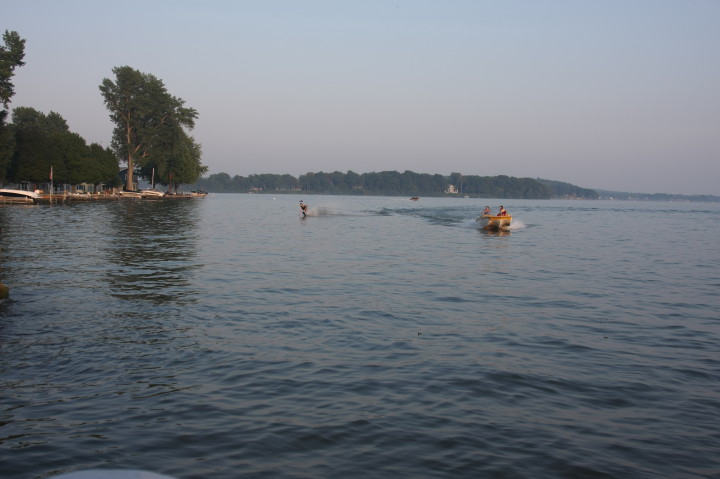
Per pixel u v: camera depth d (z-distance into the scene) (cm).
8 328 1269
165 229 4150
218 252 2780
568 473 675
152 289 1750
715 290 1950
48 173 8350
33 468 669
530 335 1295
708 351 1195
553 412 855
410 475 664
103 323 1324
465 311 1536
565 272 2342
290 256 2688
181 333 1248
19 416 809
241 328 1302
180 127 10562
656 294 1858
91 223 4512
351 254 2834
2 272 2025
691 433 792
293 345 1177
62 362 1040
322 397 895
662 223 6812
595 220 7219
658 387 970
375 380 975
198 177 13225
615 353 1166
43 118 12912
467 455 714
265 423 796
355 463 690
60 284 1805
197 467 676
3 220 4662
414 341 1223
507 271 2336
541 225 5928
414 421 812
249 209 8531
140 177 12775
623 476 671
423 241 3669
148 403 860
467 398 902
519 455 717
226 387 931
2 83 7019
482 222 5088
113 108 10069
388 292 1791
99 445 727
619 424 817
